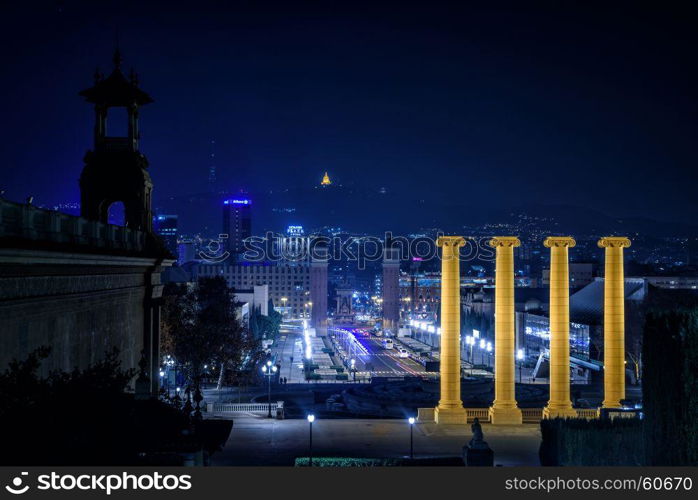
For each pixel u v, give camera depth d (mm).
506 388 94000
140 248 77938
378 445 80000
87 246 59344
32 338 50156
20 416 42094
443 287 94562
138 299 78250
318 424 95062
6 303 45781
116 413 48531
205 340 140250
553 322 92625
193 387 123438
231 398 138500
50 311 53281
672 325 54094
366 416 118688
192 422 62438
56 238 53719
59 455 42469
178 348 138750
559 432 62875
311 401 138125
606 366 92500
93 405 46812
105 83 81625
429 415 96938
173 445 49250
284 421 98750
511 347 93688
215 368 153250
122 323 72500
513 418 93188
